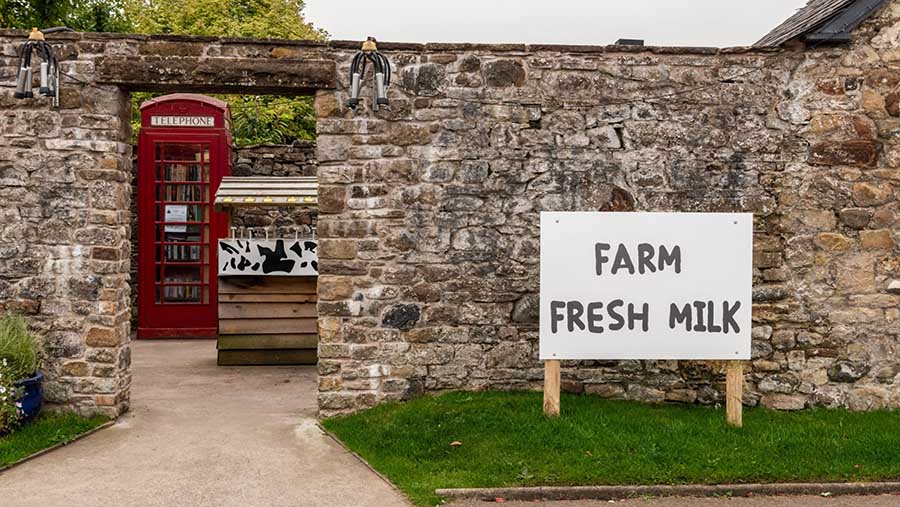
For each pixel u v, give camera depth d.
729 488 5.83
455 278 7.62
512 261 7.66
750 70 7.73
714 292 6.99
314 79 7.45
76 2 17.56
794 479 5.97
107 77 7.30
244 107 20.52
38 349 7.23
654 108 7.70
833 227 7.75
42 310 7.38
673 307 6.98
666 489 5.80
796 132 7.74
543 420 6.86
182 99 12.93
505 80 7.63
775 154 7.75
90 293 7.40
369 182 7.55
